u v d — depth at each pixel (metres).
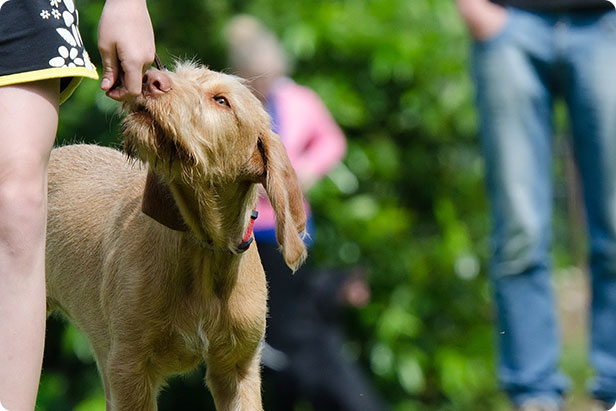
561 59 8.38
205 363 6.44
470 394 12.35
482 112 8.52
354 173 11.98
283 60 9.82
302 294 9.98
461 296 12.45
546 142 8.49
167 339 6.09
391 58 11.94
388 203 12.34
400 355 11.98
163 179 6.00
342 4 12.58
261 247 9.46
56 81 5.55
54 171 7.30
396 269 12.16
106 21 5.62
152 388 6.18
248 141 6.14
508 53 8.35
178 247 6.00
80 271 6.65
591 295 8.59
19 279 5.39
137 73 5.61
